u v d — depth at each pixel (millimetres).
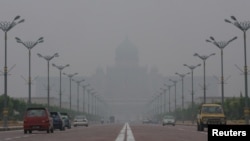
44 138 48938
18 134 61969
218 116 72625
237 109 119812
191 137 49875
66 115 98062
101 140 43844
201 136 52656
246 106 86000
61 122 81500
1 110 117562
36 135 57875
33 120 64500
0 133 66562
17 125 111750
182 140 43156
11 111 120500
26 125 64500
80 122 127125
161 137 50000
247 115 85688
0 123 104938
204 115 72875
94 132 69188
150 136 52906
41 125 64438
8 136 54781
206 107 74188
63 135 57469
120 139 45531
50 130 67938
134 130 79750
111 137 50719
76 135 57250
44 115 65000
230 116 121500
